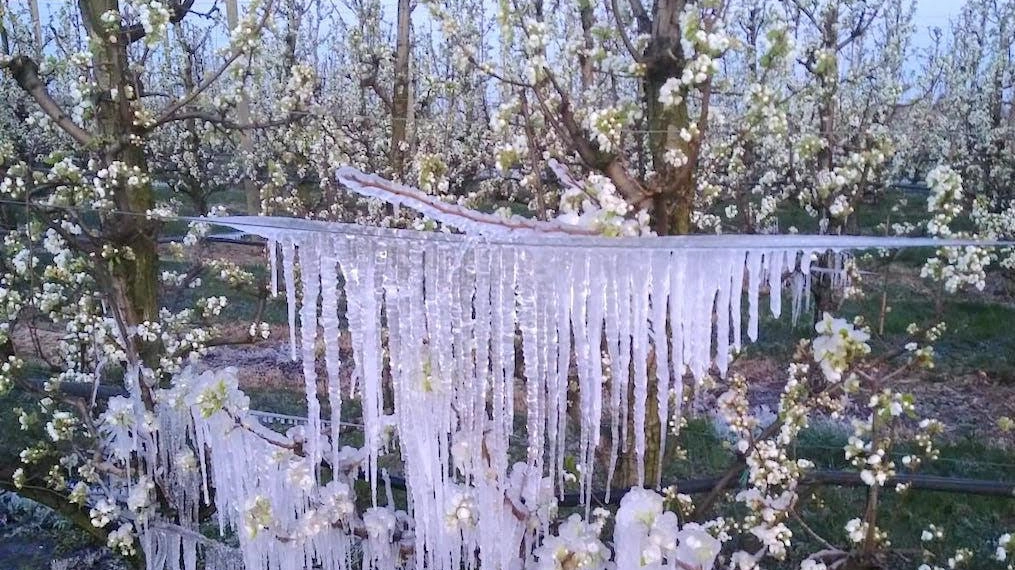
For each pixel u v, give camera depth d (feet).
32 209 11.55
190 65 26.35
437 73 28.50
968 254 9.80
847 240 5.79
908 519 16.22
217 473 10.11
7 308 12.06
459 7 22.18
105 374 15.40
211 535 14.38
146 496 11.05
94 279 13.28
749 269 6.08
